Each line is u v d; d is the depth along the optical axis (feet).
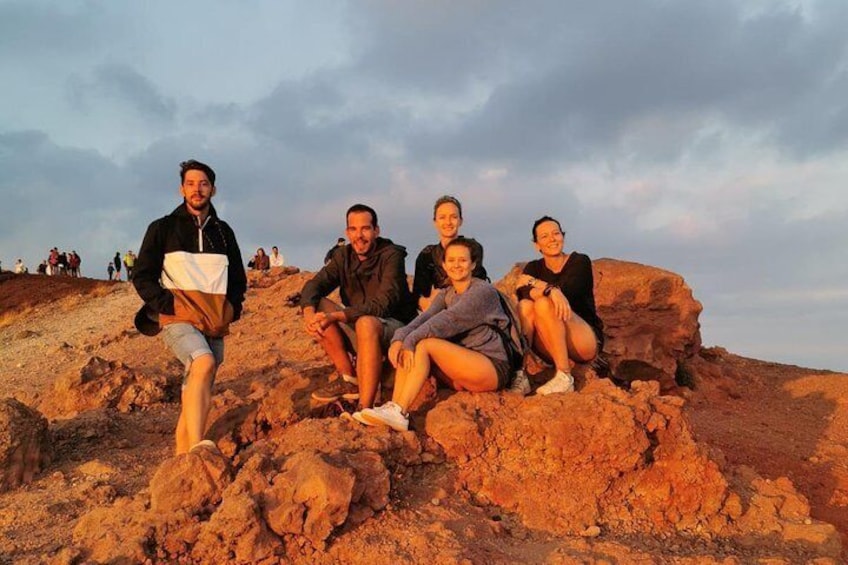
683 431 15.61
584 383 18.29
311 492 13.07
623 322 30.68
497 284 32.60
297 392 19.22
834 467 21.68
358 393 18.44
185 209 16.96
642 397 16.01
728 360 36.11
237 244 17.87
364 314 17.49
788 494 15.70
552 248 19.54
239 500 12.92
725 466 16.33
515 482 15.15
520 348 17.43
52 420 21.61
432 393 17.76
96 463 17.93
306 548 12.92
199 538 12.82
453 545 12.91
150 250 16.51
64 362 43.16
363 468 14.08
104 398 23.67
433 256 19.35
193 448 14.66
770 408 29.45
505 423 15.94
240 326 40.50
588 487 14.98
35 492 16.48
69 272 130.93
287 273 63.10
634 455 14.94
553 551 13.21
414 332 16.17
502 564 12.69
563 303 17.43
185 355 16.03
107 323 62.54
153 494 13.85
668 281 30.89
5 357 50.24
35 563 12.71
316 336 18.29
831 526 14.52
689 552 13.82
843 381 31.09
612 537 14.14
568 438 15.07
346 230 18.47
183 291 16.42
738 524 14.89
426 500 14.65
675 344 30.37
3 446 16.85
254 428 18.44
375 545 12.94
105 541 12.92
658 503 15.03
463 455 15.69
